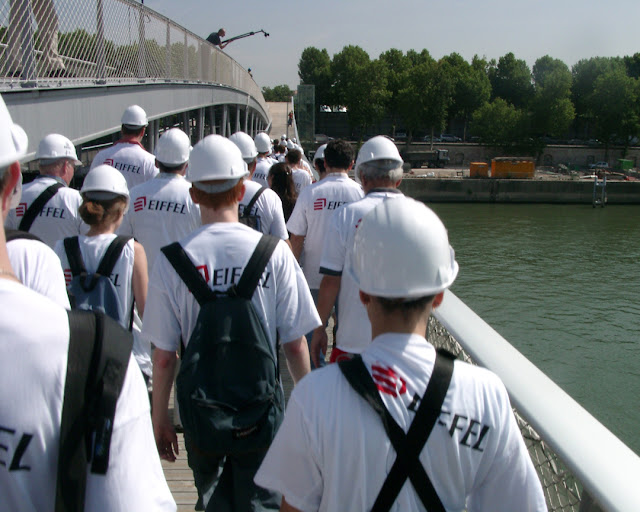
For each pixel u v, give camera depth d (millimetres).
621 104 96625
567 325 33094
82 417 1007
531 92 121812
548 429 1517
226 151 2162
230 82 23094
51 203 3449
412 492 1318
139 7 10477
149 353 3059
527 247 51125
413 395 1336
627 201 74750
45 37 6609
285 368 4840
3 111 1064
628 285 40344
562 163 100312
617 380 26156
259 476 1427
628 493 1236
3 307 983
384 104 110938
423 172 88000
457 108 113875
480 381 1384
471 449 1345
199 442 1894
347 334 3031
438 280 1387
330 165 3988
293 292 2139
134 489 1053
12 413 967
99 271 2740
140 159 4855
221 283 2027
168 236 3424
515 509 1395
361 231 1446
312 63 131000
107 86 8766
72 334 1018
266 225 3979
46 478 1006
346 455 1315
